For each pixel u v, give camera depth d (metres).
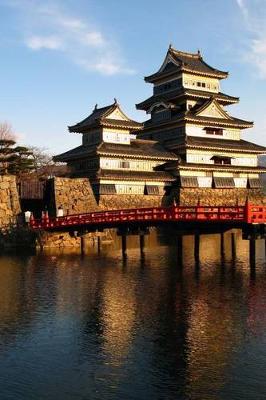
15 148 75.25
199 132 84.00
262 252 53.16
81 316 26.69
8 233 56.84
